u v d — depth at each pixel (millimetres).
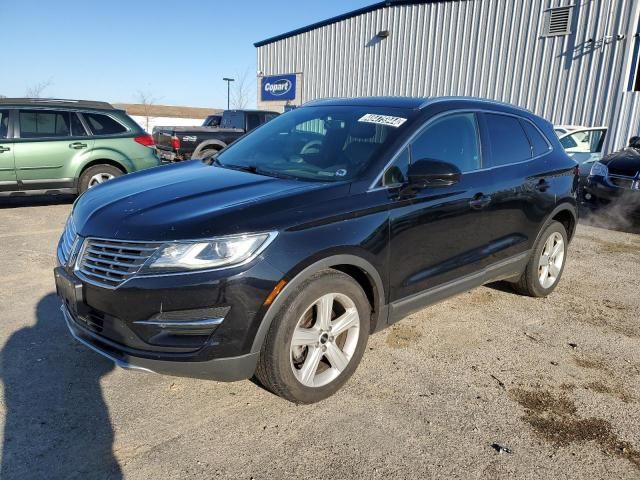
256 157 3887
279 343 2752
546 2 14625
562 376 3520
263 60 24109
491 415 3020
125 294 2588
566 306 4844
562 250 5020
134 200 3059
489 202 3961
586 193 9031
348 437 2760
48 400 3006
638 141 9609
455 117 3895
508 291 5180
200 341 2604
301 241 2768
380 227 3146
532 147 4637
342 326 3074
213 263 2561
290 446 2672
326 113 4086
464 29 16453
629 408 3164
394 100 4000
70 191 8406
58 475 2414
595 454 2721
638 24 13133
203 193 3057
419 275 3506
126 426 2799
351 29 19812
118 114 8805
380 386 3283
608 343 4074
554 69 14719
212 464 2521
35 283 4895
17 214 8117
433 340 3992
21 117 7992
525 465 2607
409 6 17766
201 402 3045
